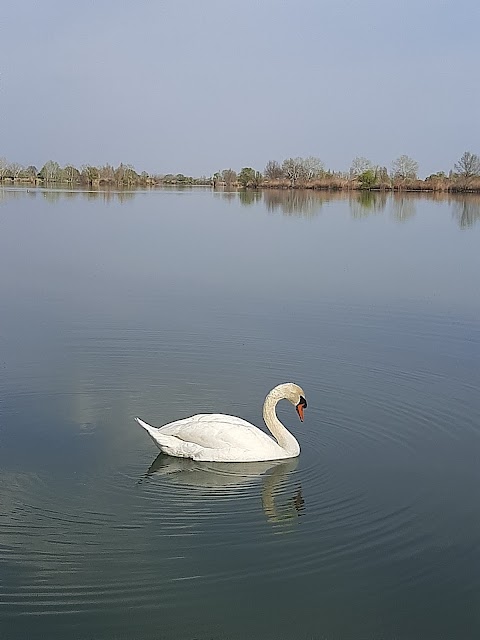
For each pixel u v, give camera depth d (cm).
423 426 1205
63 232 3709
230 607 732
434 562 818
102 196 7275
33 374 1420
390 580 784
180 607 730
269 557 821
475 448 1126
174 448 1077
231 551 834
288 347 1628
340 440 1156
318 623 711
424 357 1568
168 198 7219
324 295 2191
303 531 877
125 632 691
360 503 952
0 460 1057
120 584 765
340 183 10588
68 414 1230
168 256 2952
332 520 906
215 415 1132
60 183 11462
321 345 1653
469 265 2772
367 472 1045
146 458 1082
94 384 1374
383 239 3569
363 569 802
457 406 1289
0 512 909
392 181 10062
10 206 5347
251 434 1089
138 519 899
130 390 1348
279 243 3381
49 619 707
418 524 898
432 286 2344
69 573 783
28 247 3159
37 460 1060
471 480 1020
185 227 4050
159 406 1271
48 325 1798
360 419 1234
